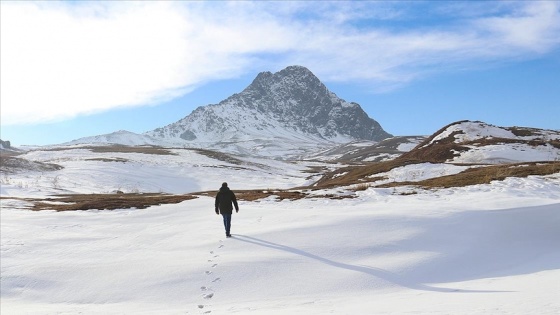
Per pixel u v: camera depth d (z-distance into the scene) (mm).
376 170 47031
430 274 13133
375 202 25094
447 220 18219
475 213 19125
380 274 12953
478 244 15859
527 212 19062
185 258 15492
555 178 27344
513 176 29094
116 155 100375
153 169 81438
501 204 20953
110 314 10984
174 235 19812
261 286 12461
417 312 7715
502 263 14102
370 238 16234
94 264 15930
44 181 62219
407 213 19469
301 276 12961
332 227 17828
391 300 9930
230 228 19953
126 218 25672
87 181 66375
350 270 13305
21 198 41750
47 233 21734
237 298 11812
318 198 28062
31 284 14508
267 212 23297
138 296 12719
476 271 13422
